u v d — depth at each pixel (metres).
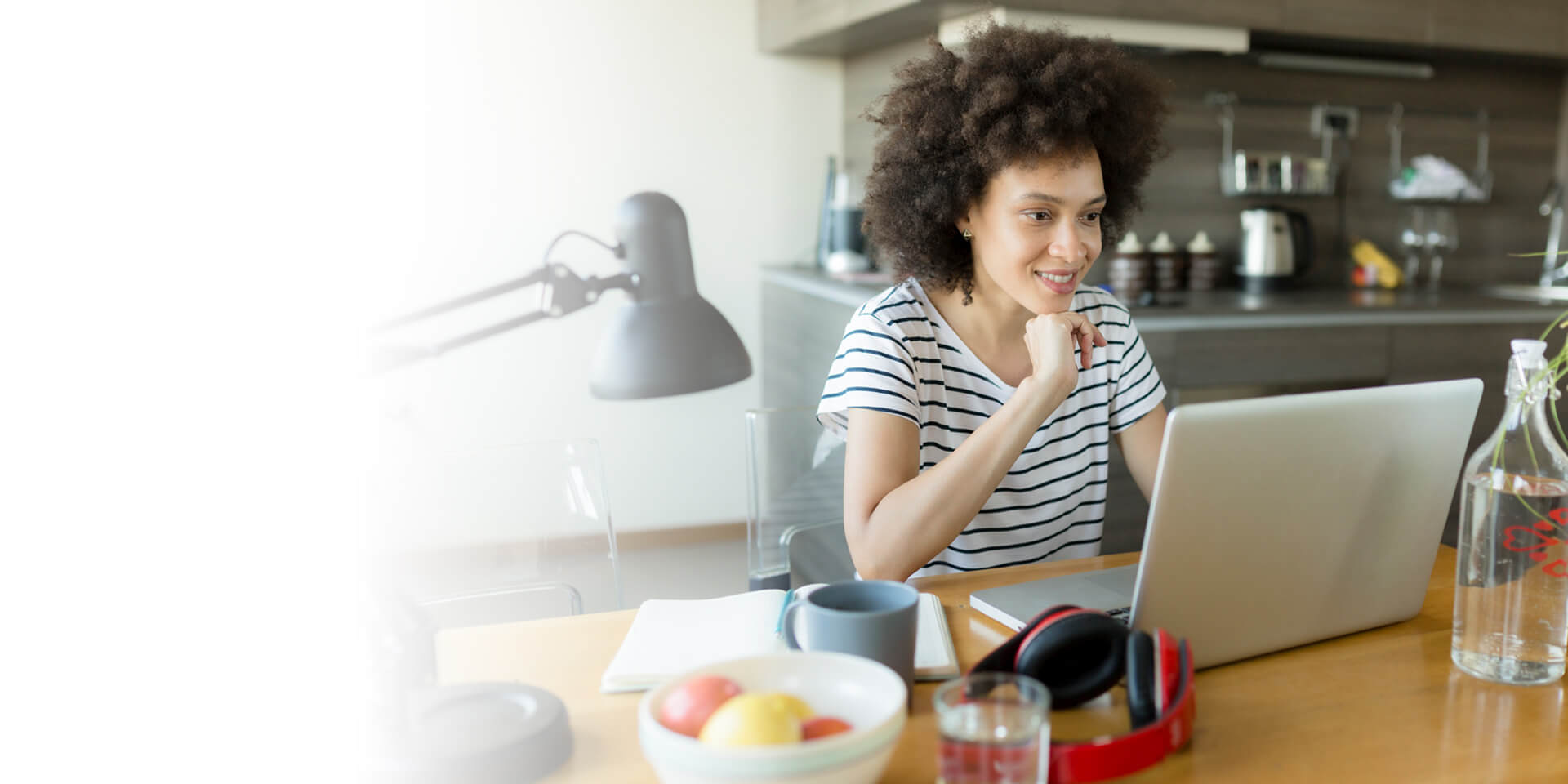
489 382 3.32
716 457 3.63
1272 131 3.50
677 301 0.80
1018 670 0.84
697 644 0.97
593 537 1.41
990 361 1.46
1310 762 0.78
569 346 3.38
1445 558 1.31
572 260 3.36
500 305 3.30
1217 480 0.87
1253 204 3.52
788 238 3.59
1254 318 2.87
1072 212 1.30
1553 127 3.90
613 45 3.32
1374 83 3.61
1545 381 0.90
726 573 3.32
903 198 1.43
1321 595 0.99
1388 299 3.17
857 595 0.88
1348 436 0.94
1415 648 1.01
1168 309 2.81
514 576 1.37
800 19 3.15
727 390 3.60
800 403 3.25
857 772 0.66
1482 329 3.09
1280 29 2.98
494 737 0.76
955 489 1.16
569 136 3.31
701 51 3.41
